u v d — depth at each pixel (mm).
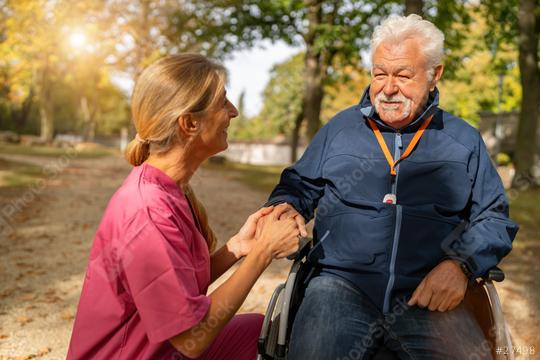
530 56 13094
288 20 17078
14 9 19016
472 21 15914
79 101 45438
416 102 2064
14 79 30594
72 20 18500
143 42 18109
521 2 13180
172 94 1594
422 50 2047
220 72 1678
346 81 20719
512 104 28516
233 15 16984
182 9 17344
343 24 16609
